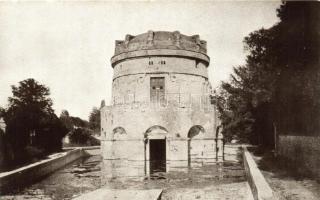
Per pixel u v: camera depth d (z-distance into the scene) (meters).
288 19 21.27
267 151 35.16
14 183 23.88
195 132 37.44
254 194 16.52
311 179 17.95
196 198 20.09
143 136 36.19
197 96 38.50
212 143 37.50
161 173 31.80
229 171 31.62
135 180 28.30
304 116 20.06
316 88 19.03
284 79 23.19
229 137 47.38
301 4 20.44
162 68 38.03
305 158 19.23
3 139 30.66
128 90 38.88
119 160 37.41
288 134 23.78
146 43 38.41
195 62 40.00
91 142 73.31
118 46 41.53
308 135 19.41
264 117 35.81
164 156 40.19
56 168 36.41
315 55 19.67
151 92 38.25
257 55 26.47
